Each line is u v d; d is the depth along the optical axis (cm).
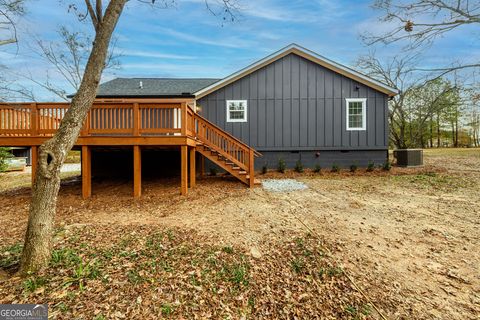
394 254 355
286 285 283
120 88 1169
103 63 329
